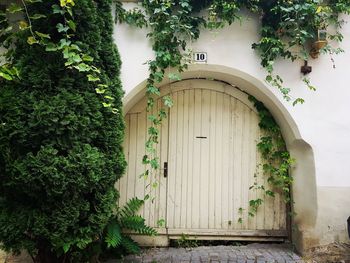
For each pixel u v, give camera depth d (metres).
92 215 3.45
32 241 3.32
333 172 4.35
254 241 4.90
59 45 3.28
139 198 4.86
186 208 4.89
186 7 4.10
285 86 4.34
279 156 4.88
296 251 4.55
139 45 4.21
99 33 3.63
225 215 4.90
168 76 4.32
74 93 3.35
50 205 3.27
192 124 4.95
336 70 4.39
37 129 3.14
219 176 4.93
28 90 3.25
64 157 3.15
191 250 4.66
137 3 4.20
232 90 4.95
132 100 4.50
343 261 4.13
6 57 3.53
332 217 4.34
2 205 3.34
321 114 4.37
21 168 3.06
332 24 4.34
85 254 3.82
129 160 4.87
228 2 4.09
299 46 4.32
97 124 3.44
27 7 3.41
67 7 3.09
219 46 4.30
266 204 4.91
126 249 4.46
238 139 4.95
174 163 4.92
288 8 3.93
